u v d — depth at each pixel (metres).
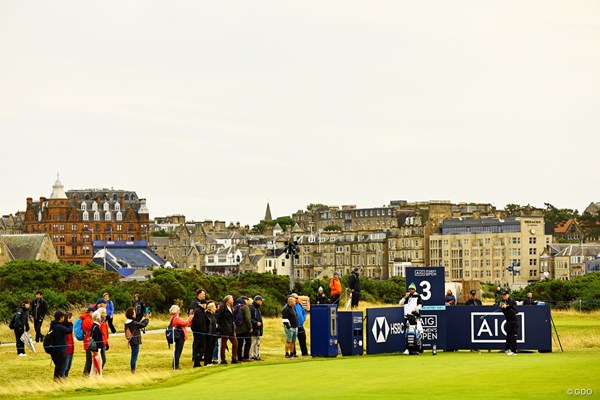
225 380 42.06
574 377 37.00
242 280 146.75
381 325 51.81
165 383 43.34
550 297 138.00
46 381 45.75
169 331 57.94
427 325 52.31
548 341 51.50
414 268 52.44
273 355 55.53
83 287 129.50
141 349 60.28
